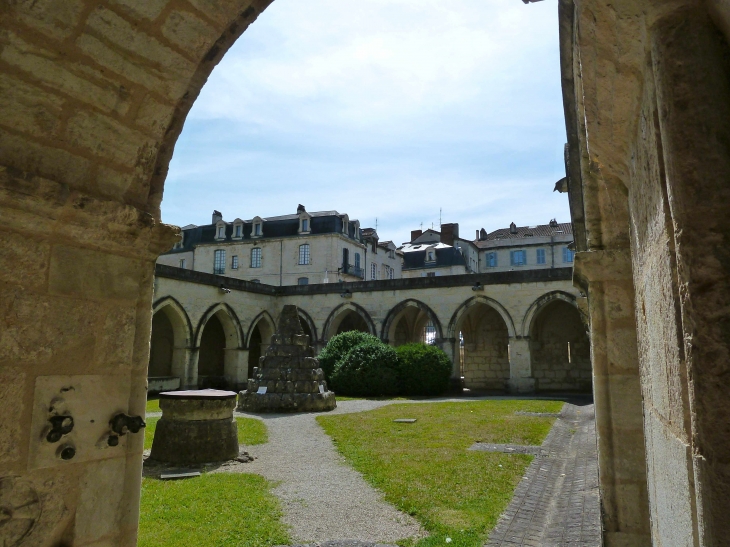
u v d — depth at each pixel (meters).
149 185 3.65
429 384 22.44
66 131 3.10
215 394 9.56
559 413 15.29
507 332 27.52
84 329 3.09
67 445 2.93
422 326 33.72
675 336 1.43
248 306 27.02
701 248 1.21
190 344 23.34
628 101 1.91
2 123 2.82
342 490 7.30
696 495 1.22
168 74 3.37
